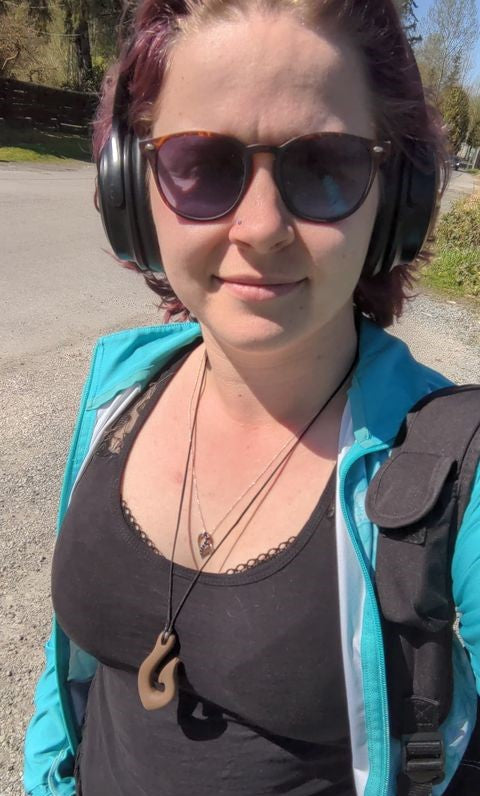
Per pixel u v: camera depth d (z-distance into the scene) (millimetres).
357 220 312
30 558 985
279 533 345
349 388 369
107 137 390
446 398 342
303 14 290
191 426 403
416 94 327
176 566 361
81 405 461
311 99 294
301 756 349
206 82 300
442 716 326
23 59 7312
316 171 300
